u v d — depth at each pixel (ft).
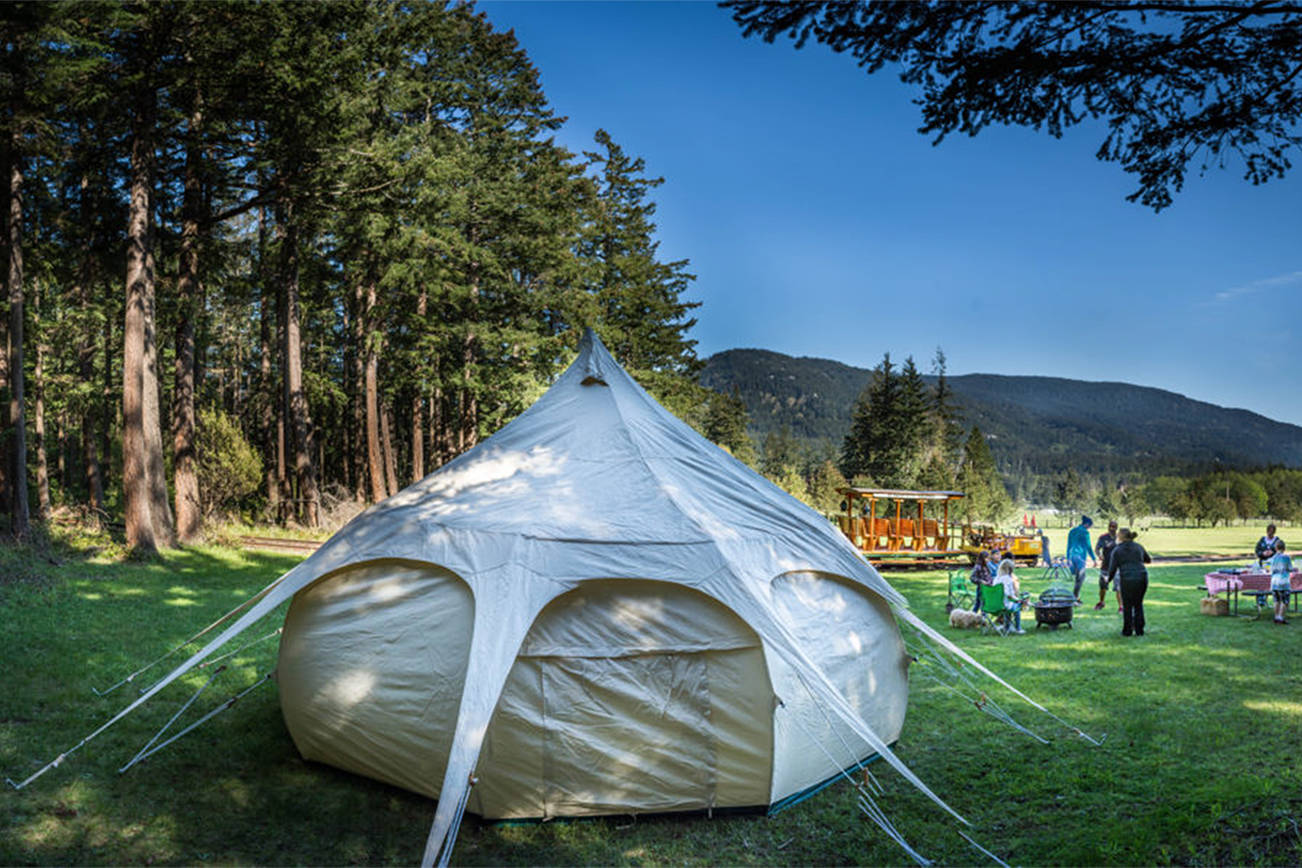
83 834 18.43
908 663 27.94
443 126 109.70
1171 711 29.22
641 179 156.04
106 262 68.49
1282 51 13.06
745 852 19.27
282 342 92.02
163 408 111.65
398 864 18.33
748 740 21.01
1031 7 12.96
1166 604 54.19
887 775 24.18
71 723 24.98
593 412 28.30
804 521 26.43
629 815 20.58
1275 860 17.37
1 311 62.03
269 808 20.59
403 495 25.93
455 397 131.95
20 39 47.16
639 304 139.33
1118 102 14.60
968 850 19.38
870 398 215.72
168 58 57.88
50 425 104.78
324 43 59.47
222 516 82.43
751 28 14.06
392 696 21.48
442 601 21.75
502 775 20.06
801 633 22.95
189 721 26.27
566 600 21.09
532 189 112.57
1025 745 26.45
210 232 74.90
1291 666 35.45
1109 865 18.03
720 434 249.75
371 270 91.76
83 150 63.10
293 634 23.75
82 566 51.39
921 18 13.29
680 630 21.09
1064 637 43.47
